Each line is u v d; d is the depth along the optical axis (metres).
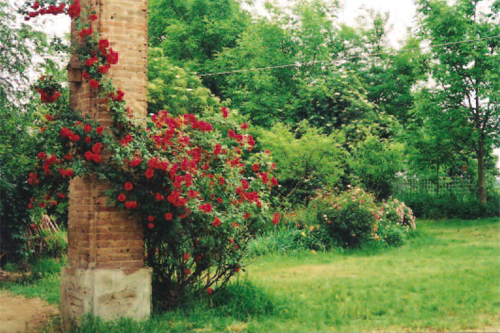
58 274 10.20
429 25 19.62
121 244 6.55
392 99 24.52
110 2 6.68
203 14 22.73
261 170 8.04
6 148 9.92
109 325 6.18
